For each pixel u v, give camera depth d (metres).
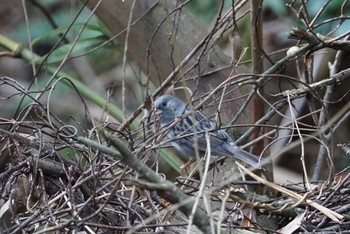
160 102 9.35
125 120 8.45
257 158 8.92
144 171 6.29
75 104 14.27
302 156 7.88
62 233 7.11
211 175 9.18
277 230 7.93
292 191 8.22
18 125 8.21
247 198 7.83
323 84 8.95
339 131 13.22
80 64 14.91
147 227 7.18
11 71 16.56
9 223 8.28
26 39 15.48
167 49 10.40
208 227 6.43
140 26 10.45
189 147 9.15
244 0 9.55
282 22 13.93
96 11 10.64
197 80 9.23
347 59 12.27
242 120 10.01
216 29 9.69
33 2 13.25
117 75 14.51
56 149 7.96
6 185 7.82
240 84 9.27
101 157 7.67
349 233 7.56
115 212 7.52
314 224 7.90
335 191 8.01
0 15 17.17
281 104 9.43
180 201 6.35
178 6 9.66
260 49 9.30
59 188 7.86
